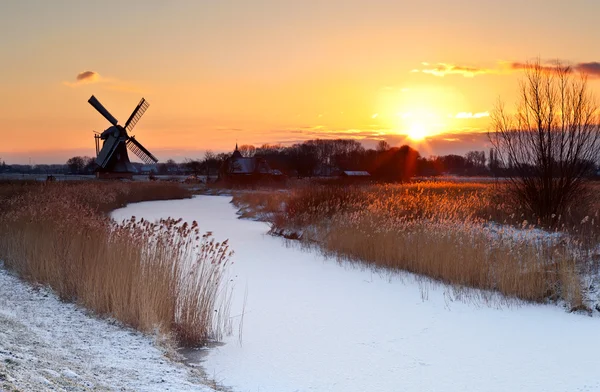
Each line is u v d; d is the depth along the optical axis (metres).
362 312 11.76
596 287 12.54
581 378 8.20
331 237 20.06
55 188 35.66
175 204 46.72
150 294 9.90
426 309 12.11
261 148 147.38
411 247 16.62
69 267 11.99
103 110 77.56
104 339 8.65
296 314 11.55
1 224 17.41
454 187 41.88
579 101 19.16
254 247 20.97
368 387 7.76
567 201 19.11
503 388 7.81
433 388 7.77
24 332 8.02
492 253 14.73
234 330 10.42
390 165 112.81
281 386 7.70
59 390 5.44
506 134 20.20
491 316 11.62
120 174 78.38
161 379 6.98
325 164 140.00
